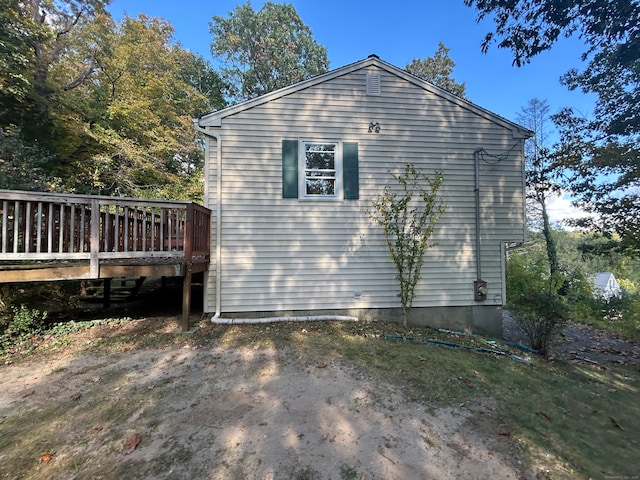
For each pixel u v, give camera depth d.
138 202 5.34
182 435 2.70
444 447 2.64
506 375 4.38
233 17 23.45
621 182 8.96
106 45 14.91
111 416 2.98
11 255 4.54
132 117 14.41
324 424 2.90
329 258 6.65
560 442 2.85
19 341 4.96
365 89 6.87
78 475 2.21
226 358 4.48
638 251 9.50
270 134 6.57
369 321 6.59
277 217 6.53
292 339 5.32
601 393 4.24
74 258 4.94
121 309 7.28
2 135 7.67
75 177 12.10
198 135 17.06
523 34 6.37
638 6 5.50
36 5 13.11
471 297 6.96
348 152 6.74
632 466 2.56
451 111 7.08
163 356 4.53
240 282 6.40
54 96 11.68
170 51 18.61
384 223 6.67
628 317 10.05
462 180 7.05
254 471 2.27
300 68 24.09
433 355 4.88
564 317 5.80
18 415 2.99
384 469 2.33
